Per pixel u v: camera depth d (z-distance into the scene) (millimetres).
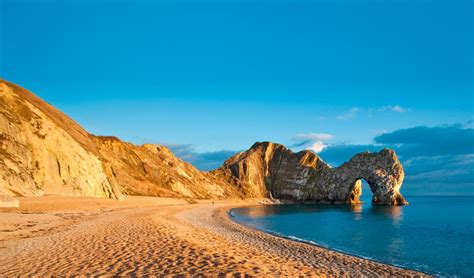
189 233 26562
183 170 150000
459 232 45969
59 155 58531
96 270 13164
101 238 21406
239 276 12711
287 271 14922
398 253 28906
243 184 196625
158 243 19734
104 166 76312
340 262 21422
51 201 46031
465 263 25156
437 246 33375
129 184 99875
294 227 50219
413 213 91438
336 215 82188
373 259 25359
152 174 120375
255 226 48375
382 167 151250
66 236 22188
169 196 108500
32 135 55469
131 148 125625
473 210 106125
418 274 19609
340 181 172625
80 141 71812
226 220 54344
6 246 18438
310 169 195250
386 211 101438
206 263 14750
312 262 20094
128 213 45562
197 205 97062
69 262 14578
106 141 115250
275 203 178500
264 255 19719
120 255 16109
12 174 46938
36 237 21703
